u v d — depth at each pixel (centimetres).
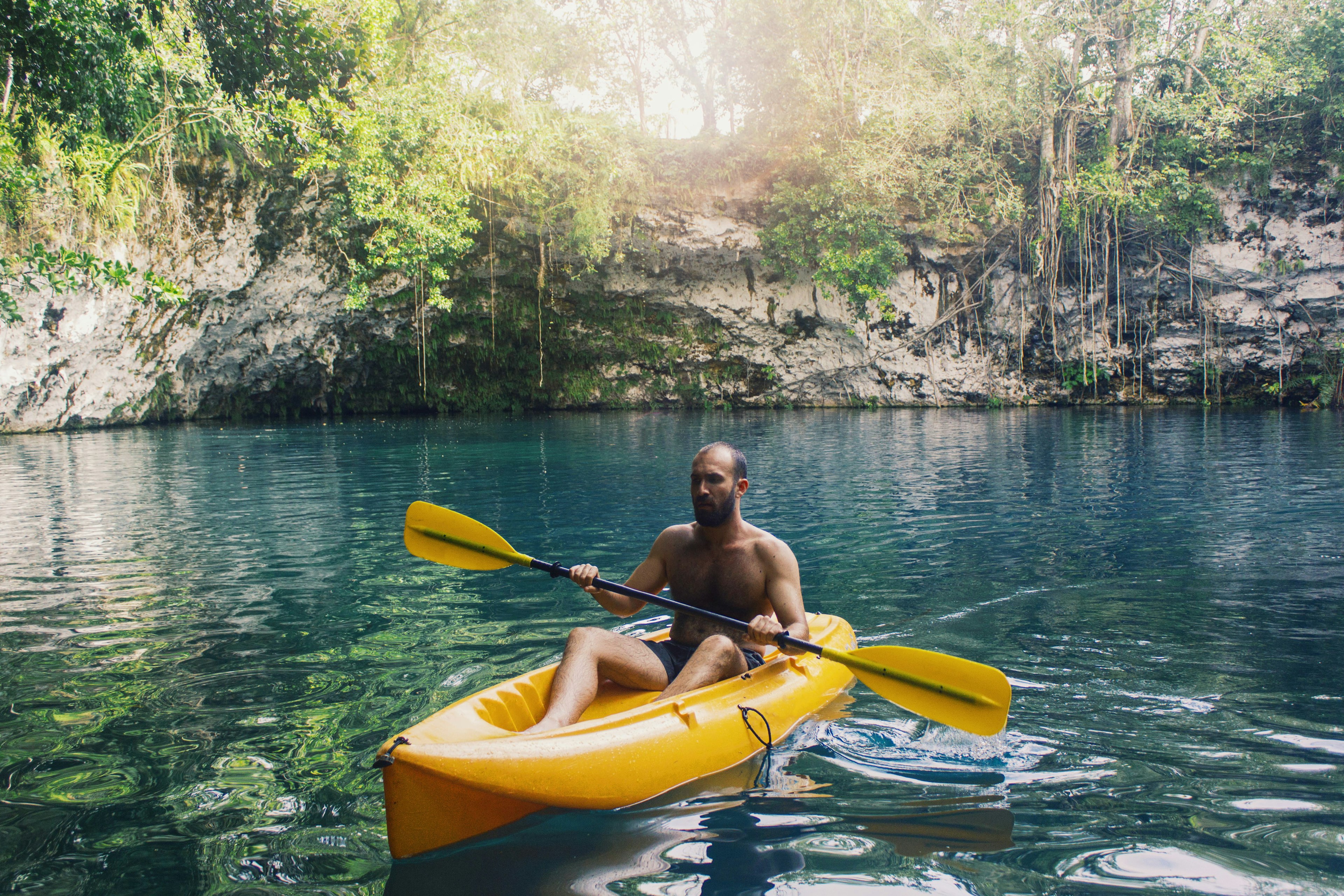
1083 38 1850
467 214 1645
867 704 291
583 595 436
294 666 326
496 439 1385
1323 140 1889
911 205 2025
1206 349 1983
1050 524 605
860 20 1978
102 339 1488
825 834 201
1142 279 1980
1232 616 380
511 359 2220
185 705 287
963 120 1927
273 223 1641
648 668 271
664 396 2273
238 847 197
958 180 1956
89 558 522
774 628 273
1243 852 187
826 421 1708
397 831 192
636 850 195
